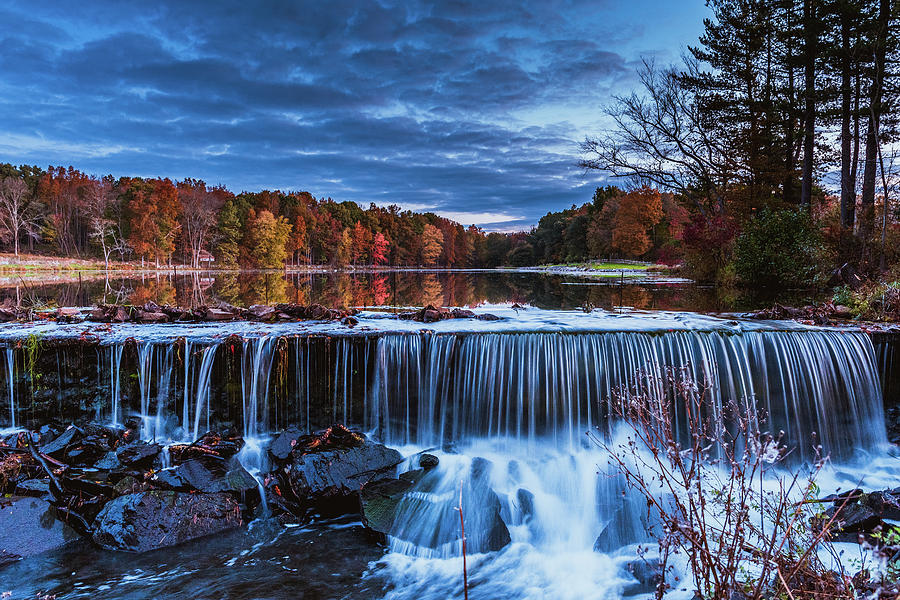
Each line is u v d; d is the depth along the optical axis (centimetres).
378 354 625
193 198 8300
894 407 656
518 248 12069
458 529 440
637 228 6275
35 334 627
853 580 272
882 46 1722
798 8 2059
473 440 622
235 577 386
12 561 395
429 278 3544
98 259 7831
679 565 383
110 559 405
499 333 626
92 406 615
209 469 499
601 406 615
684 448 569
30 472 488
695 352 627
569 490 511
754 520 391
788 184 2275
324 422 625
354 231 12106
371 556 420
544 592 379
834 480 548
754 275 1571
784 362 636
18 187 7062
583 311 935
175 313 780
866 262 1378
